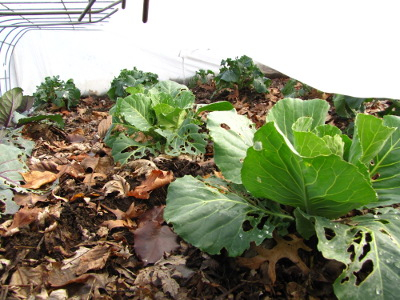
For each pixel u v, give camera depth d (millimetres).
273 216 602
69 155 1087
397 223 532
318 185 483
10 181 765
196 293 527
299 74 681
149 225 657
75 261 578
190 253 602
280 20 630
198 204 590
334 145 549
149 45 1965
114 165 954
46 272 554
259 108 1574
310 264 554
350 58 590
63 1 1221
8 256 588
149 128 981
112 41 2027
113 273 571
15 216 653
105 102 2033
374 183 601
